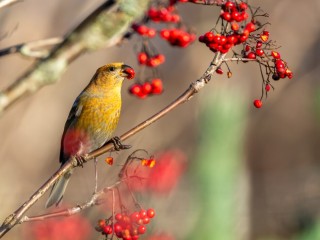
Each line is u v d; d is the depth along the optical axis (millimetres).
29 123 17562
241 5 6992
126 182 7773
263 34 7254
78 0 18359
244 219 12391
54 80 4496
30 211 14266
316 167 21188
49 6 17984
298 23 21203
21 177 16531
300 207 17000
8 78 16891
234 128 11211
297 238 12609
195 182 11117
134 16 4691
